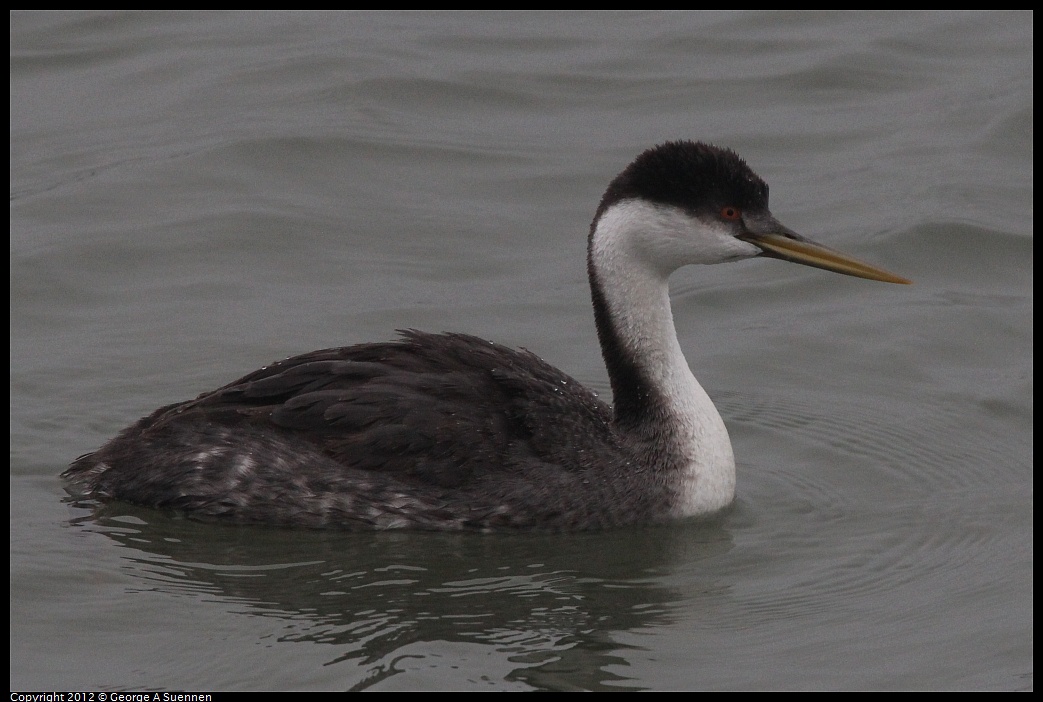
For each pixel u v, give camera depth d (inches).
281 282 725.9
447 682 421.4
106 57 944.3
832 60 942.4
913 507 545.6
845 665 437.7
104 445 550.6
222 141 839.7
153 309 697.6
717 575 495.2
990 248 756.0
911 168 828.0
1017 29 989.2
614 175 819.4
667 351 536.7
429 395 519.5
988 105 890.7
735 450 594.6
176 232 759.1
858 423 613.6
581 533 517.3
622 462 524.4
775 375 656.4
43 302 698.8
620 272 534.9
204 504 513.0
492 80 920.9
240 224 768.3
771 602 477.1
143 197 788.6
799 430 609.0
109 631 452.4
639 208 530.6
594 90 914.1
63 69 928.9
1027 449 592.4
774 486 562.9
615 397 542.9
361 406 514.3
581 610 469.7
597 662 436.5
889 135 863.7
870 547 514.0
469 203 799.1
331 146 839.1
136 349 660.7
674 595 481.1
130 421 598.9
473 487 512.4
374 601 471.8
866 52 954.7
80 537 505.7
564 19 1010.1
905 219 773.3
